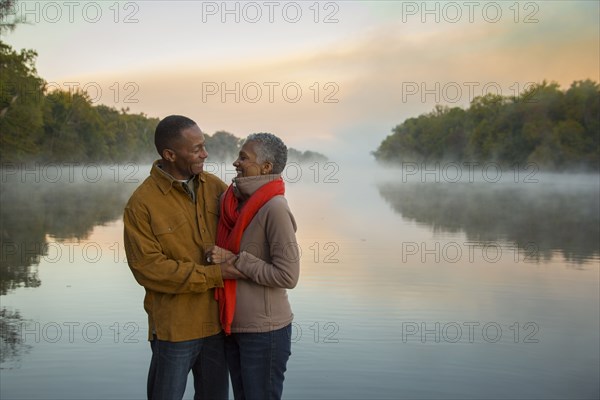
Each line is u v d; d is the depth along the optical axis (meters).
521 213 21.42
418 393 4.35
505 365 4.97
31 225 15.75
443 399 4.27
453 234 14.66
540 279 8.73
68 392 4.28
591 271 9.39
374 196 31.77
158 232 2.81
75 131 52.56
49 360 4.90
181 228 2.86
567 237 14.30
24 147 40.19
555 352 5.31
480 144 64.88
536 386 4.52
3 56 37.47
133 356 5.01
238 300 2.91
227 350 3.08
